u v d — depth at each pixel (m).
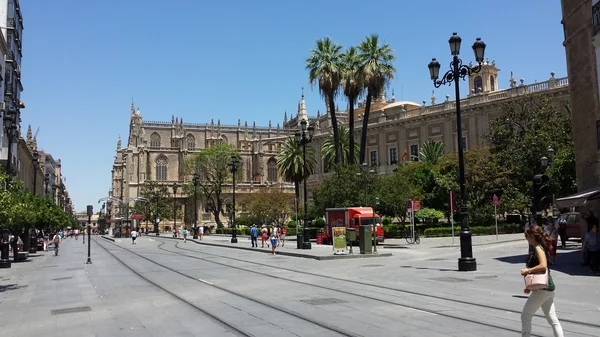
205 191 93.94
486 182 46.34
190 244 52.53
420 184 50.44
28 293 14.80
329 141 66.38
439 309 10.12
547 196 16.27
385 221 53.97
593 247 15.55
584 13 19.33
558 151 39.97
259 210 78.69
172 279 17.62
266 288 14.34
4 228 25.08
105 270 22.33
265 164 135.38
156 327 9.15
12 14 44.00
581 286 12.91
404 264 21.42
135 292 14.33
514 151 45.72
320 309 10.52
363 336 7.91
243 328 8.81
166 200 114.12
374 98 48.19
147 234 106.94
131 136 134.88
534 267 6.48
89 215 27.45
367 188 44.88
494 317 9.19
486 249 28.70
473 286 13.54
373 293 12.74
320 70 44.50
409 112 76.12
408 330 8.26
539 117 47.19
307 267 21.41
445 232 42.53
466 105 67.19
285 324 9.07
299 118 122.62
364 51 44.09
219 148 93.12
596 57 18.12
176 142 134.12
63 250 45.16
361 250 27.16
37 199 39.06
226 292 13.68
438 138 71.19
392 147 77.81
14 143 42.84
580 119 19.94
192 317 10.04
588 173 19.39
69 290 15.27
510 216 51.91
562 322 8.59
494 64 95.44
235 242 48.47
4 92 40.44
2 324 9.91
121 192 147.62
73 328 9.30
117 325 9.46
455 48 18.86
